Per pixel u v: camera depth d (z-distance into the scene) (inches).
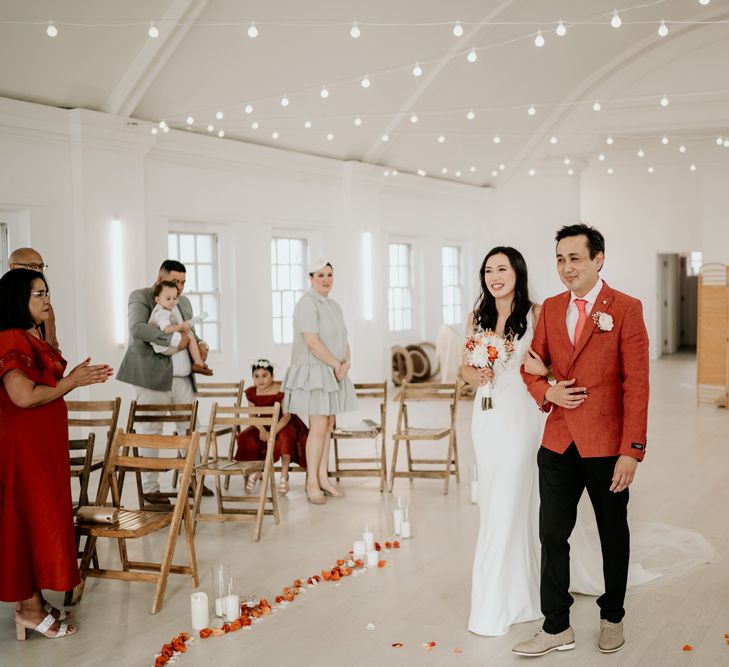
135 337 235.1
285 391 240.5
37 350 142.9
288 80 363.6
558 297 134.1
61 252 315.0
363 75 383.6
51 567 141.7
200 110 352.5
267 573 176.7
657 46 483.2
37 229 306.7
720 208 605.0
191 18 296.5
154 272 358.0
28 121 297.7
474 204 604.7
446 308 600.1
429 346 544.1
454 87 433.4
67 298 317.4
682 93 485.7
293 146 423.5
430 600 157.9
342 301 475.5
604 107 507.5
